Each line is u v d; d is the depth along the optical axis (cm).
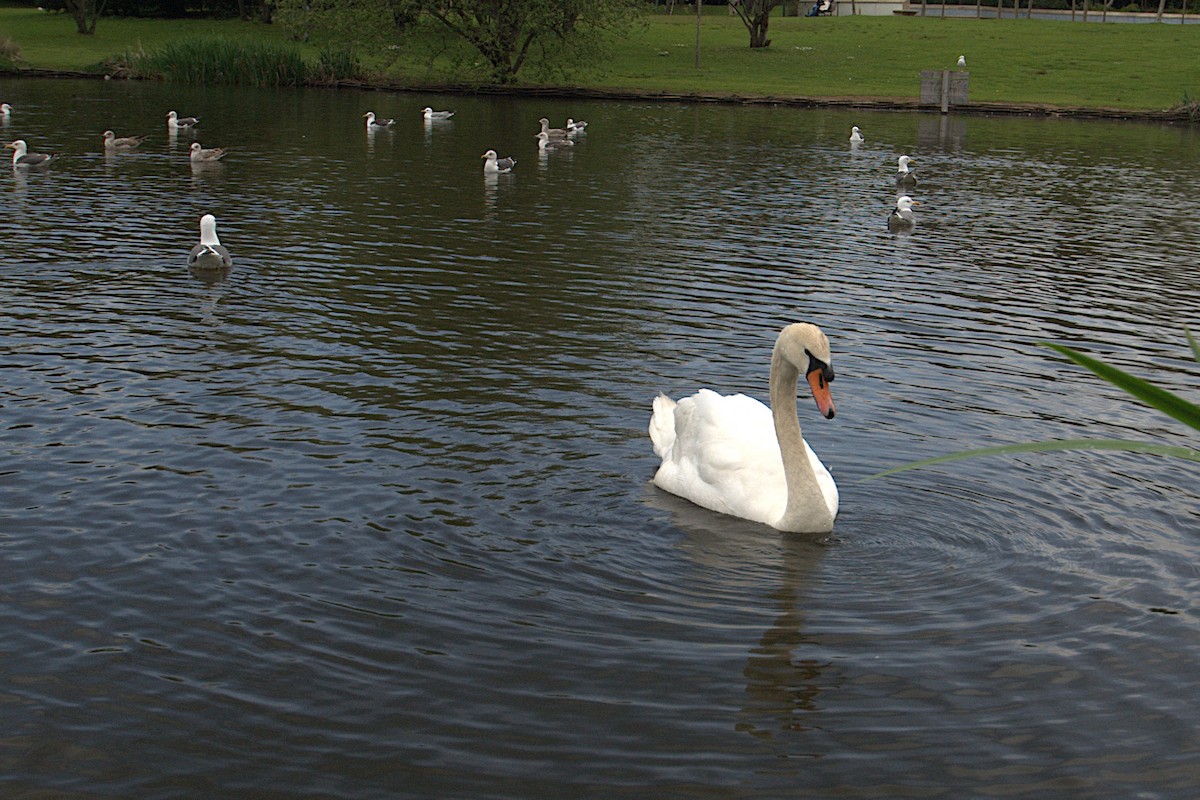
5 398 1280
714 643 842
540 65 5941
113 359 1434
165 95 5066
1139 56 7288
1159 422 1309
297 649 818
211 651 814
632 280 1947
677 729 741
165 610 864
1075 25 8956
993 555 987
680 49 7519
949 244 2383
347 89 5656
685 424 1130
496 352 1505
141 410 1256
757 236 2389
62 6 8850
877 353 1561
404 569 932
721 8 11138
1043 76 6638
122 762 698
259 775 688
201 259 1927
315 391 1331
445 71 6197
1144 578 945
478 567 940
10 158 3206
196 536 974
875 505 1084
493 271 1984
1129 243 2455
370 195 2764
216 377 1373
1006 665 820
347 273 1945
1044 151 4094
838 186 3133
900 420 1298
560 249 2188
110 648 815
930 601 909
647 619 873
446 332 1592
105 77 5759
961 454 435
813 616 884
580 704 764
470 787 681
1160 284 2062
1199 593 921
